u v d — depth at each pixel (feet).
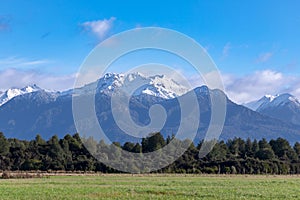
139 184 187.83
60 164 309.22
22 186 174.60
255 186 180.45
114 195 139.64
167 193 146.82
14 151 341.41
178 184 189.16
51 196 136.46
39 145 356.18
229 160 328.29
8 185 180.24
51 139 352.90
